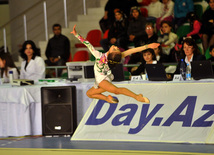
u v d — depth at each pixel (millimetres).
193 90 11273
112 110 11977
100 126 11898
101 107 12133
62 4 23016
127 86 12016
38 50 15109
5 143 11828
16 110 13062
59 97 12625
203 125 10836
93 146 10852
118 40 17844
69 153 10211
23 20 23578
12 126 13195
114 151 9914
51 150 10445
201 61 11469
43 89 12672
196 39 16797
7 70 15180
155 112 11445
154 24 18500
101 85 8680
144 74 13031
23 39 23594
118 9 18219
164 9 18172
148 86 11805
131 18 18203
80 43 20438
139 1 20109
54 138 12430
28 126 12867
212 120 10828
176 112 11211
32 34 23484
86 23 21125
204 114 10930
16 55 23047
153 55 13078
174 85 11516
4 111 13375
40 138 12516
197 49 12852
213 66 14461
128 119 11703
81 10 22547
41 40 23312
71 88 12516
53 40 19234
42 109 12727
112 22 19328
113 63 8625
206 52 16062
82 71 13266
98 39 19797
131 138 11414
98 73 8734
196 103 11109
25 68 14820
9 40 24891
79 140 11828
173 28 17719
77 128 12062
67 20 22906
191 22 16953
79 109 13062
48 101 12664
